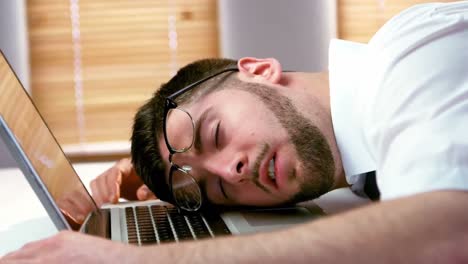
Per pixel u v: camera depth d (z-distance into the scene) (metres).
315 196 1.14
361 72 1.08
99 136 4.51
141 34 4.49
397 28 0.98
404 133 0.82
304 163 1.08
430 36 0.90
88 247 0.69
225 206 1.18
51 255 0.70
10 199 1.66
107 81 4.49
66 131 4.49
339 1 4.48
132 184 1.53
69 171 1.10
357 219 0.63
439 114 0.80
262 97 1.12
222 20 4.45
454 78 0.84
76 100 4.47
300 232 0.63
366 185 1.21
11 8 4.30
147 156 1.22
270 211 1.18
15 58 4.33
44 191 0.85
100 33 4.46
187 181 1.16
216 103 1.14
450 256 0.59
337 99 1.11
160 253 0.66
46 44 4.42
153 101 1.27
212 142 1.11
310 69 4.46
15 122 0.87
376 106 0.92
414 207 0.63
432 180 0.72
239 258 0.62
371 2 4.46
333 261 0.60
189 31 4.52
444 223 0.61
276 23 4.43
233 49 4.46
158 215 1.18
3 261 0.71
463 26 0.90
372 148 0.93
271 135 1.08
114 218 1.15
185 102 1.18
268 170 1.08
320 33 4.45
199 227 1.06
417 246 0.60
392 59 0.91
